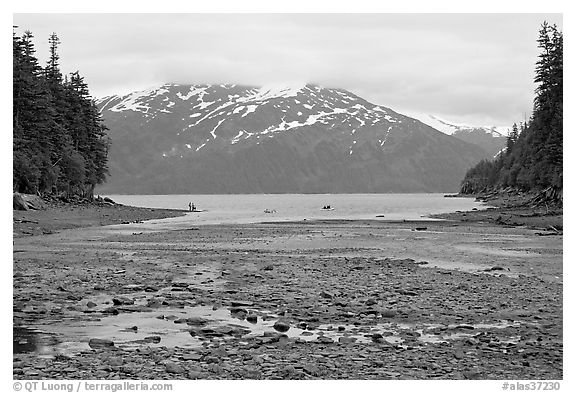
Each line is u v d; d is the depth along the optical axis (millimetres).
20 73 78688
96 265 27000
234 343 13523
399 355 12648
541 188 101812
